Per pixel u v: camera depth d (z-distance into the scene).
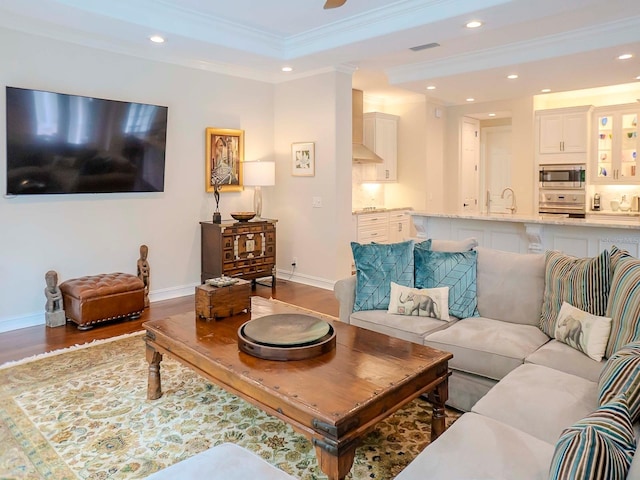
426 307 3.16
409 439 2.48
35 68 4.23
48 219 4.41
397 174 8.12
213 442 2.45
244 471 1.51
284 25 4.43
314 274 6.02
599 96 7.39
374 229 7.26
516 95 6.68
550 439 1.70
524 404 1.90
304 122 5.92
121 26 3.86
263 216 6.44
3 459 2.27
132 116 4.79
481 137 9.16
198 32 4.20
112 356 3.59
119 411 2.75
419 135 7.83
